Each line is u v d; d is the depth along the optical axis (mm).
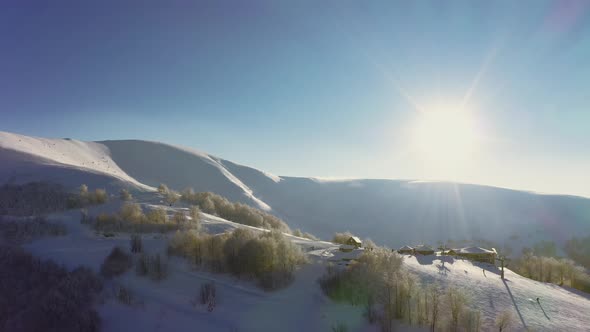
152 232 72250
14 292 42750
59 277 47344
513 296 46625
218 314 40594
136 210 83500
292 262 54094
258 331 37188
